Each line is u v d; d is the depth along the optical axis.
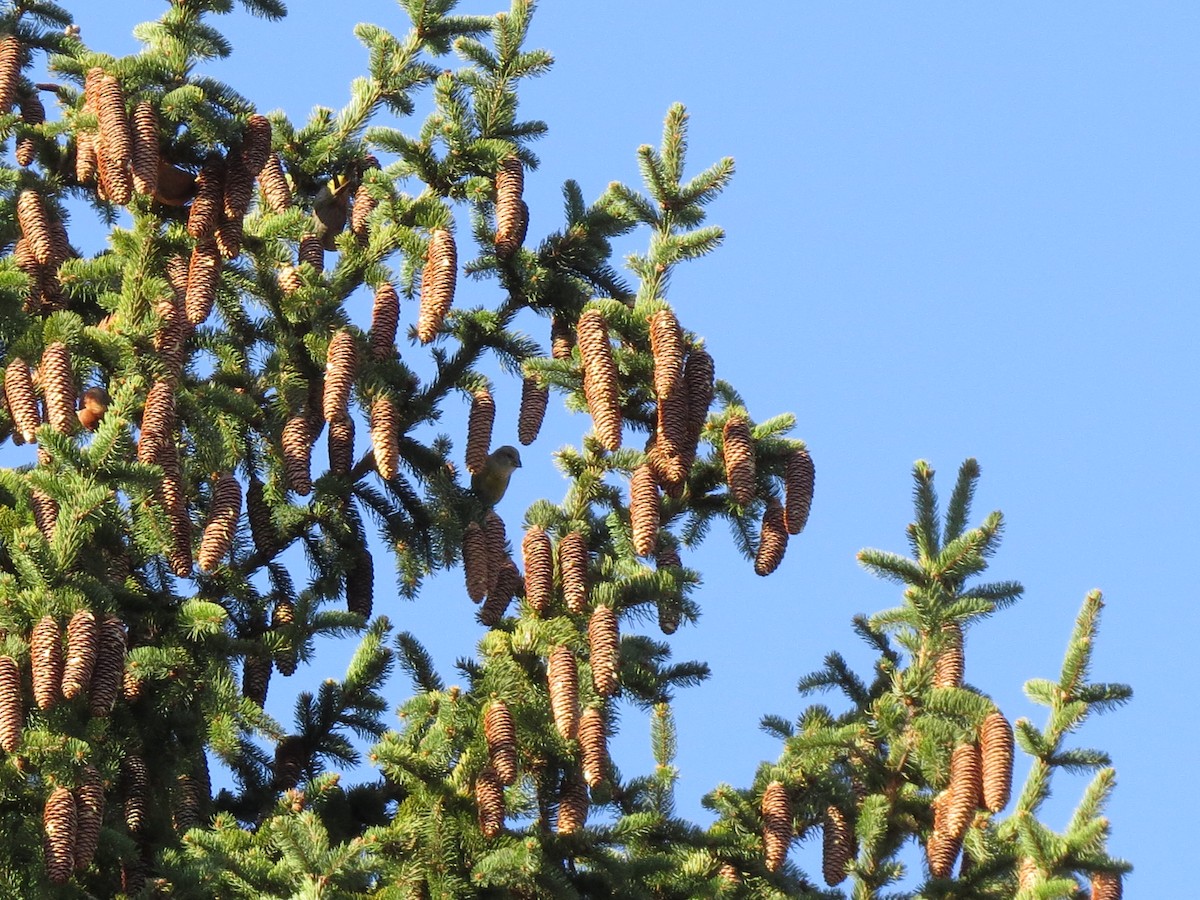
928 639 40.56
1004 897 39.28
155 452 39.16
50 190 44.94
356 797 41.97
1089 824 38.34
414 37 49.00
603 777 36.38
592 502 41.81
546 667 38.41
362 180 46.62
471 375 45.84
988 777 37.78
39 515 37.81
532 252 45.31
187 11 47.22
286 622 44.03
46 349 39.34
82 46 47.19
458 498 45.31
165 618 41.34
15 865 35.94
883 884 40.59
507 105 45.94
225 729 40.41
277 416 44.75
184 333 42.81
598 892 38.31
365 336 44.16
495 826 36.38
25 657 35.22
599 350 40.91
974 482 41.84
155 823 40.62
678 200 44.53
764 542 42.62
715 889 39.41
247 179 43.84
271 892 35.75
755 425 42.88
